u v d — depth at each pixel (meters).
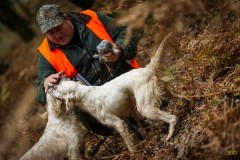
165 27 4.52
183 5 4.65
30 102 5.62
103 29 4.71
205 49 4.67
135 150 4.18
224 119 3.34
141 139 4.44
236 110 3.40
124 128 4.20
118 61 4.59
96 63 4.60
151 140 4.21
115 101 4.16
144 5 4.41
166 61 5.33
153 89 3.97
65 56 4.65
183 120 4.08
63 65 4.65
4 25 6.78
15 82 5.98
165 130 4.24
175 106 4.34
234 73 4.21
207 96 4.07
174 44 4.78
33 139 5.42
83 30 4.65
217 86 4.15
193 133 3.74
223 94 3.99
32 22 6.70
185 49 5.01
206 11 5.53
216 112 3.57
